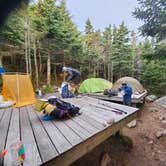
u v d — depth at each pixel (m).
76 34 15.87
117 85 9.23
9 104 3.28
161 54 6.82
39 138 2.22
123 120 3.34
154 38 7.15
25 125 2.80
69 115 3.27
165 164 3.64
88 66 20.02
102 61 21.17
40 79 14.58
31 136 2.30
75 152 2.03
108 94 7.57
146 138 4.76
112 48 20.48
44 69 16.09
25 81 5.04
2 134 2.37
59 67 17.05
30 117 3.34
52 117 3.17
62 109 3.23
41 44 13.52
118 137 4.34
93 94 7.93
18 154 1.55
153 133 5.04
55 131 2.50
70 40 14.30
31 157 1.70
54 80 15.84
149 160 3.78
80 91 9.08
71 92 6.39
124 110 3.96
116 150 3.90
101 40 21.61
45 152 1.82
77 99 5.64
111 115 3.47
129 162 3.62
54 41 13.58
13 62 13.84
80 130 2.54
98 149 3.68
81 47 16.56
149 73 18.42
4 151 1.61
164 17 6.14
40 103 3.27
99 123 2.91
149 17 6.62
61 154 1.80
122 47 20.28
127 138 4.43
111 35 21.31
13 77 4.69
